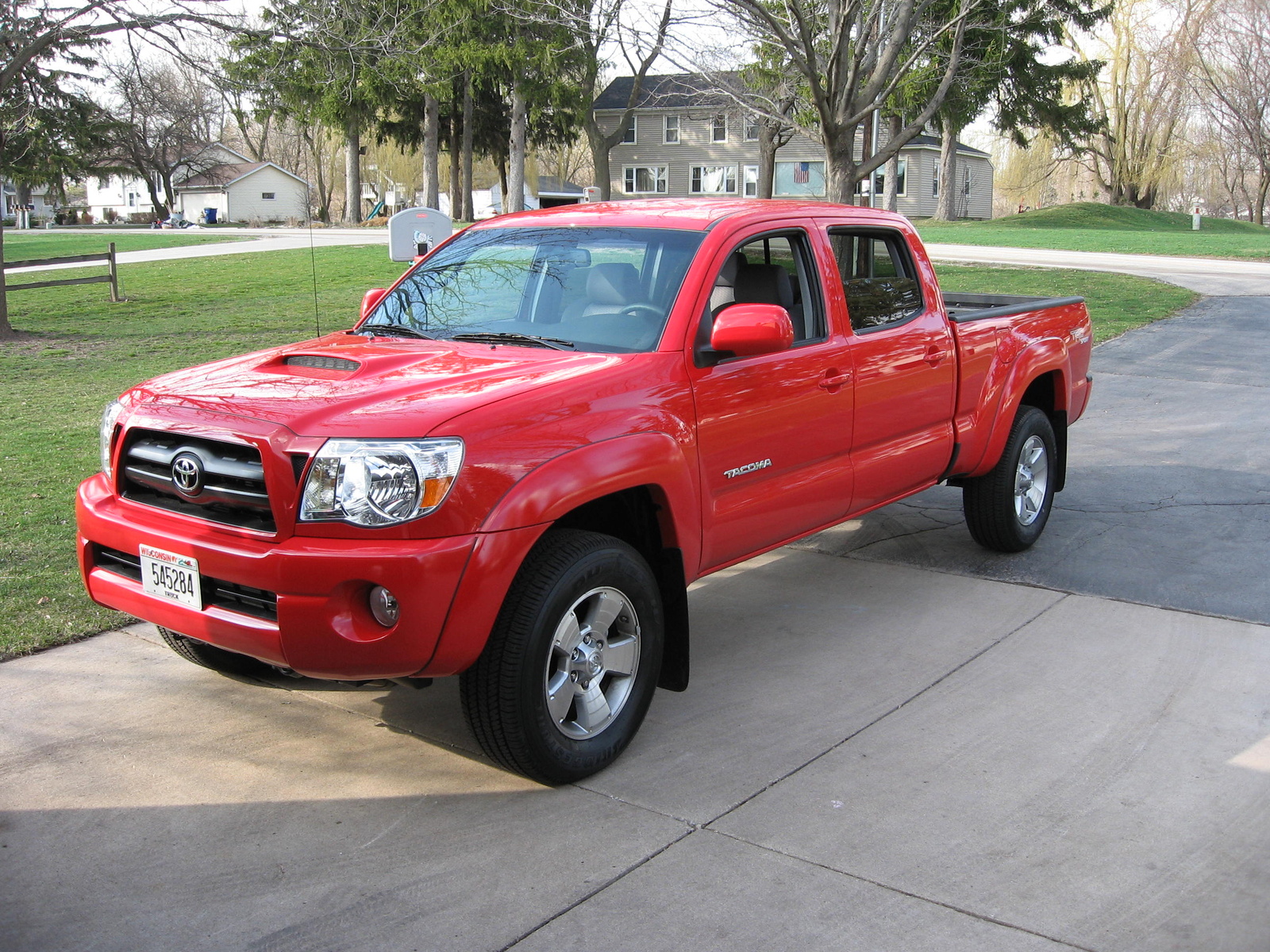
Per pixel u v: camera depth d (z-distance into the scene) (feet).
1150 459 26.91
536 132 194.70
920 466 17.19
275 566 10.52
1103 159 210.59
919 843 10.69
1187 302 60.18
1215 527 21.27
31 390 37.78
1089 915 9.52
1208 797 11.52
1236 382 37.01
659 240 14.30
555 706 11.60
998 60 64.95
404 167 245.45
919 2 50.60
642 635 12.51
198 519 11.43
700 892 9.92
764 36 49.26
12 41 43.21
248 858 10.57
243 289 74.18
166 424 11.65
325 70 48.80
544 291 14.49
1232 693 14.05
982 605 17.49
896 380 16.28
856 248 16.60
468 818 11.31
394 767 12.44
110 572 12.41
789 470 14.62
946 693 14.20
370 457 10.43
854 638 16.19
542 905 9.77
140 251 110.52
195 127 65.92
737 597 18.11
